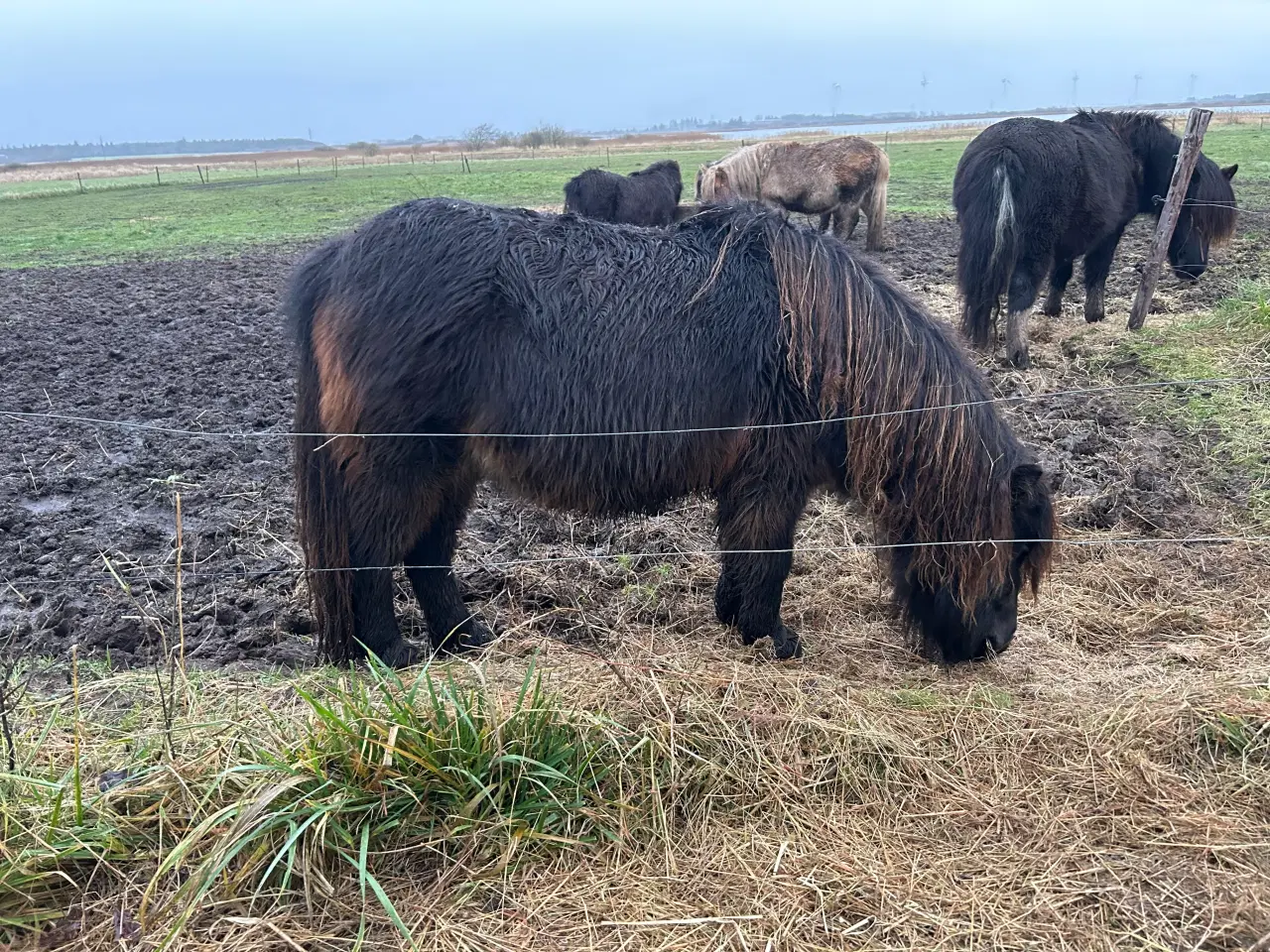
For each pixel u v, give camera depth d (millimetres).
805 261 3348
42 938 2172
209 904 2213
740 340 3291
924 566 3424
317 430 3438
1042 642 3688
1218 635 3629
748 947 2125
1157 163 8250
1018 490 3289
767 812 2588
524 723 2609
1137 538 4547
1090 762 2783
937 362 3361
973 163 7156
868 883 2322
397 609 4164
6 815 2352
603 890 2311
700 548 4656
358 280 3266
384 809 2396
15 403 7125
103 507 5219
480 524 4953
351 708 2562
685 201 21281
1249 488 4918
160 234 19609
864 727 2844
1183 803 2592
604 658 3168
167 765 2553
